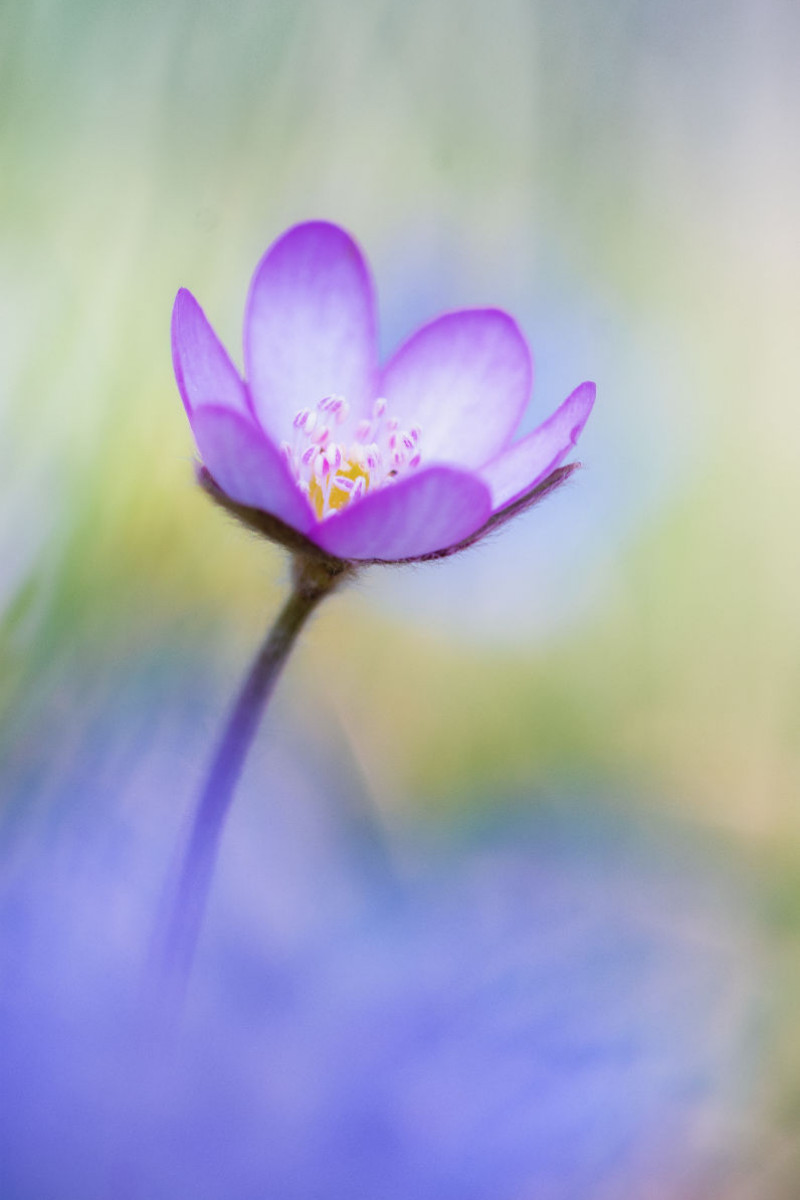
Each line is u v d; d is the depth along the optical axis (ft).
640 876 0.64
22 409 0.64
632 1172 0.57
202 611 0.64
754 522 0.77
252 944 0.57
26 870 0.57
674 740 0.73
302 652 0.71
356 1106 0.56
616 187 0.80
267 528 0.61
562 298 0.79
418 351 0.66
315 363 0.65
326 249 0.65
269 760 0.66
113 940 0.57
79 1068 0.55
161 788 0.60
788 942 0.62
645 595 0.76
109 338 0.66
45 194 0.67
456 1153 0.56
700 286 0.80
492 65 0.78
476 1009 0.58
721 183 0.81
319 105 0.73
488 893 0.61
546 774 0.70
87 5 0.67
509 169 0.78
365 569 0.62
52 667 0.61
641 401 0.79
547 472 0.63
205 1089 0.55
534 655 0.74
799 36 0.81
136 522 0.64
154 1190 0.55
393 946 0.58
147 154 0.68
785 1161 0.59
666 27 0.80
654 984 0.60
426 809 0.68
